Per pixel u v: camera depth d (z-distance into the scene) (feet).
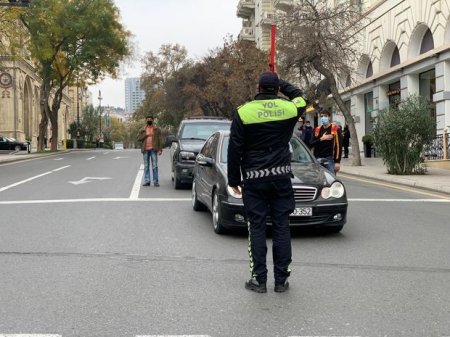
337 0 107.45
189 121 50.31
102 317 14.99
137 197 39.22
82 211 32.65
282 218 17.43
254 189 17.16
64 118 313.12
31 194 41.37
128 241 24.57
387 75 89.30
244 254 22.45
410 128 56.08
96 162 85.51
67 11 126.72
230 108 158.71
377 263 21.06
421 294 17.17
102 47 138.31
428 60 75.46
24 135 212.23
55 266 20.25
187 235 26.07
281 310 15.65
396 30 86.17
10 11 95.04
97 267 20.17
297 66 77.61
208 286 17.92
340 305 16.11
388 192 43.65
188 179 43.57
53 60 140.67
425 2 76.18
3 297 16.69
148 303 16.17
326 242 24.81
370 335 13.79
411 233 26.73
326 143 38.91
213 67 159.74
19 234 25.86
